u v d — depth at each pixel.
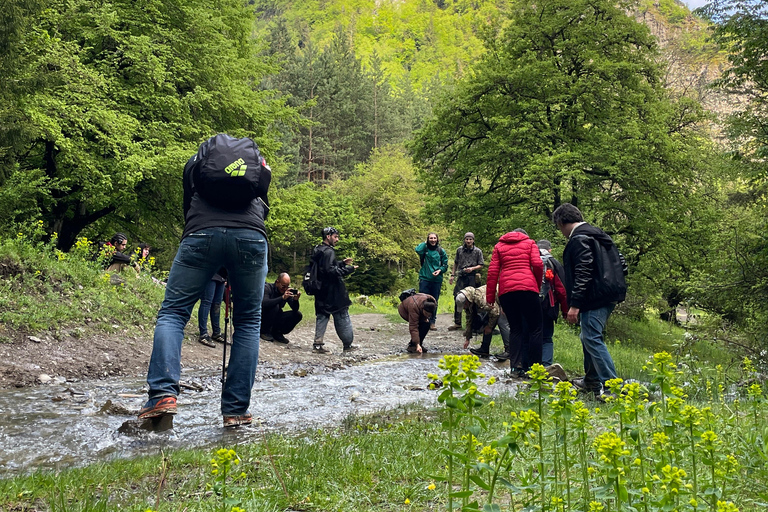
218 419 4.73
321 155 60.09
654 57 22.41
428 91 99.69
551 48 22.00
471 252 13.27
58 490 2.67
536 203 20.80
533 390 2.15
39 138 16.94
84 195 17.50
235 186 4.33
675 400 2.27
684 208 20.31
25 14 13.65
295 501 2.65
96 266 10.09
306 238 43.03
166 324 4.37
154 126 18.33
